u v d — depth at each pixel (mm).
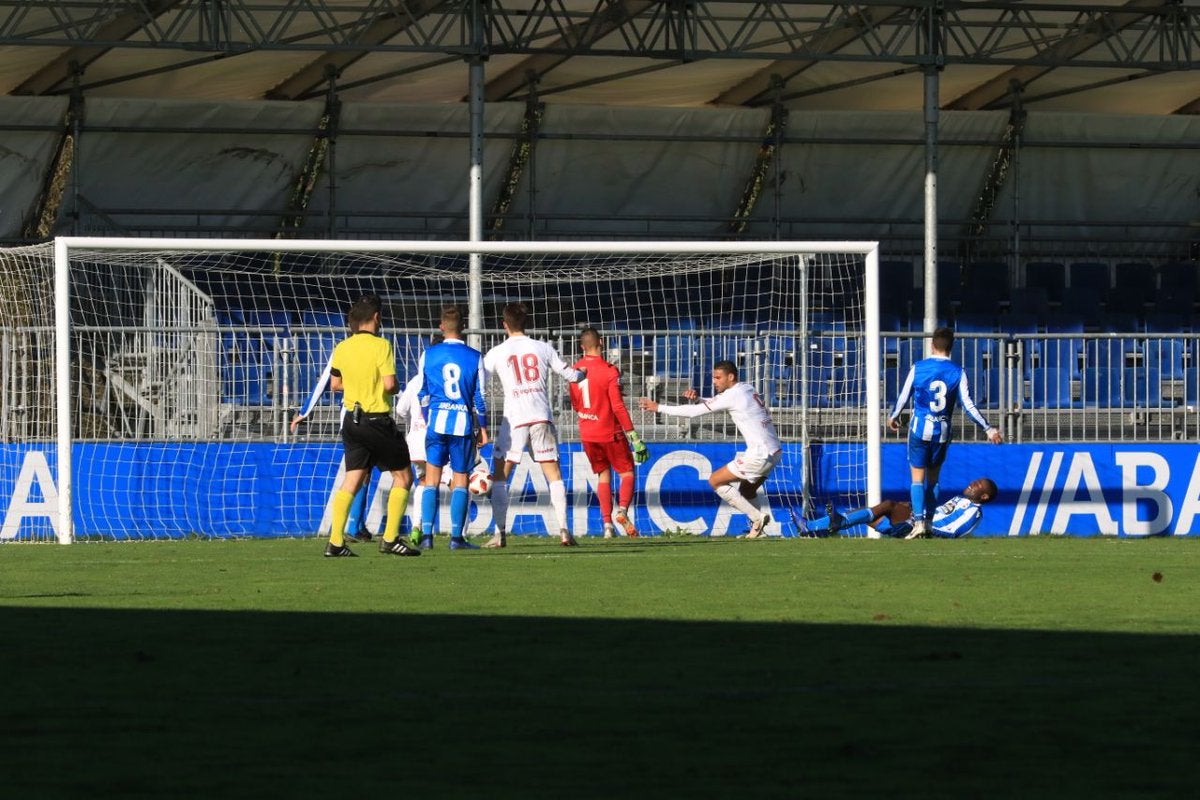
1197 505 40000
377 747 11359
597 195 69375
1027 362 40219
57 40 47469
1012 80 68562
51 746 11383
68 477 35125
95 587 23344
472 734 11844
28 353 37625
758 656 15891
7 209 63125
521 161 67938
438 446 31375
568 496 38281
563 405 38906
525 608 20359
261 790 10008
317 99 64312
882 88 67688
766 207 70750
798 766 10758
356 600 21359
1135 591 22750
